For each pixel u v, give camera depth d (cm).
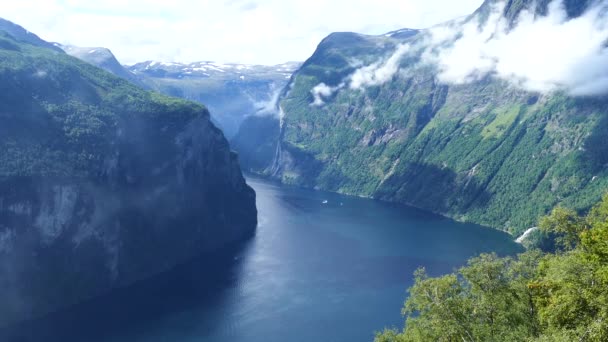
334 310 17550
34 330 16338
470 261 8300
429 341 7381
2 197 17538
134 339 15588
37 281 18150
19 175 18162
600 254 5612
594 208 7412
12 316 16950
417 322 7962
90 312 17900
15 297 17350
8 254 17600
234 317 17138
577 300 5597
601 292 5475
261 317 17100
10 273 17538
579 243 7156
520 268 7869
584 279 5719
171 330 16225
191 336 15775
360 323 16450
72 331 16238
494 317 7338
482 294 7669
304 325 16350
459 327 7162
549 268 6969
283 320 16800
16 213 17862
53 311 17975
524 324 6981
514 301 7350
